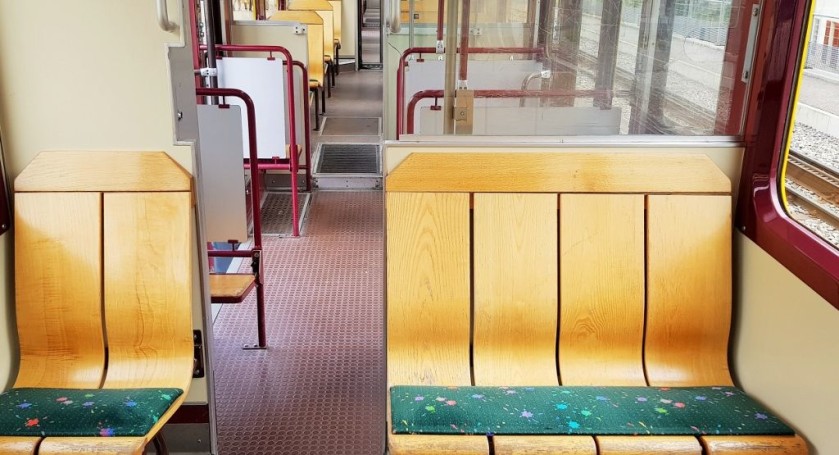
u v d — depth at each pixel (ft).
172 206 7.80
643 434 6.74
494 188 8.05
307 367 11.16
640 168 8.11
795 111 7.63
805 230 7.25
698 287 8.13
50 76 7.63
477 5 9.26
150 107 7.73
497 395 7.34
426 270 8.04
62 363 7.93
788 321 7.20
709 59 8.30
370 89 32.86
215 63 15.81
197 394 8.54
